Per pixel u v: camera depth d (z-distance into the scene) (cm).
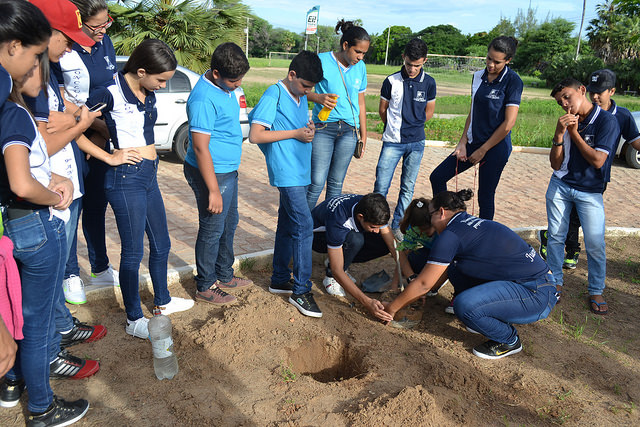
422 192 767
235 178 385
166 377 314
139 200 322
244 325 368
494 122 480
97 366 316
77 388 301
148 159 324
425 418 283
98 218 384
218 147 356
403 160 568
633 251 572
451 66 5228
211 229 379
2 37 190
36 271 234
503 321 358
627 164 1027
